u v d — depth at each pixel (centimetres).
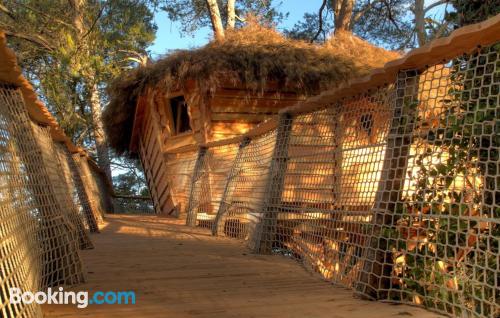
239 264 441
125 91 1144
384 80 347
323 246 423
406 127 310
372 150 378
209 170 923
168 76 952
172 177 1159
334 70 939
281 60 918
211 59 895
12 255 208
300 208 483
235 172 736
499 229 262
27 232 262
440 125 293
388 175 311
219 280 365
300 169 505
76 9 1589
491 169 273
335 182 436
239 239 661
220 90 970
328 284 355
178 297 304
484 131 274
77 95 1498
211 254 505
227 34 979
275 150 545
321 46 1029
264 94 988
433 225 286
